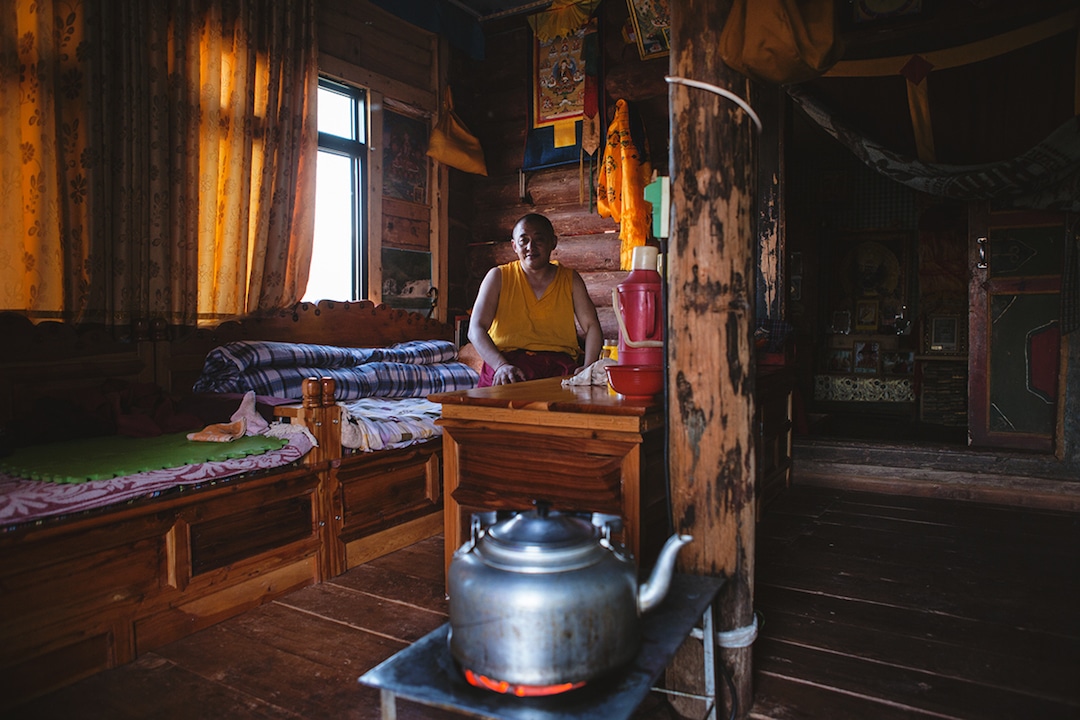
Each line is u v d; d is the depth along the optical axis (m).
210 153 3.94
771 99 4.66
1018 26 4.18
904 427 6.96
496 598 1.20
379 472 3.25
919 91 4.42
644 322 2.19
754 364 1.91
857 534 3.61
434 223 5.88
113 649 2.21
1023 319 4.35
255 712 1.96
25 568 1.98
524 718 1.14
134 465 2.35
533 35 5.79
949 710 1.95
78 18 3.32
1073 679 2.11
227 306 4.07
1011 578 2.96
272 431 2.88
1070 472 4.13
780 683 2.11
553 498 2.28
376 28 5.30
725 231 1.82
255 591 2.66
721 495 1.86
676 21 1.87
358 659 2.27
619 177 5.23
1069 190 4.04
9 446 2.52
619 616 1.24
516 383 2.99
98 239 3.41
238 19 4.04
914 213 8.46
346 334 4.80
